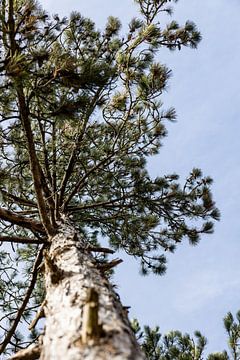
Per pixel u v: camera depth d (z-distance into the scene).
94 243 7.40
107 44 6.86
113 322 2.76
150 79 6.07
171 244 7.41
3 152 6.95
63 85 4.23
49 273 3.69
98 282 3.55
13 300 6.69
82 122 5.97
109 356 2.36
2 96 4.57
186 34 6.80
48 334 3.04
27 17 4.37
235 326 6.17
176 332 6.37
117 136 6.32
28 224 5.20
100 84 4.34
